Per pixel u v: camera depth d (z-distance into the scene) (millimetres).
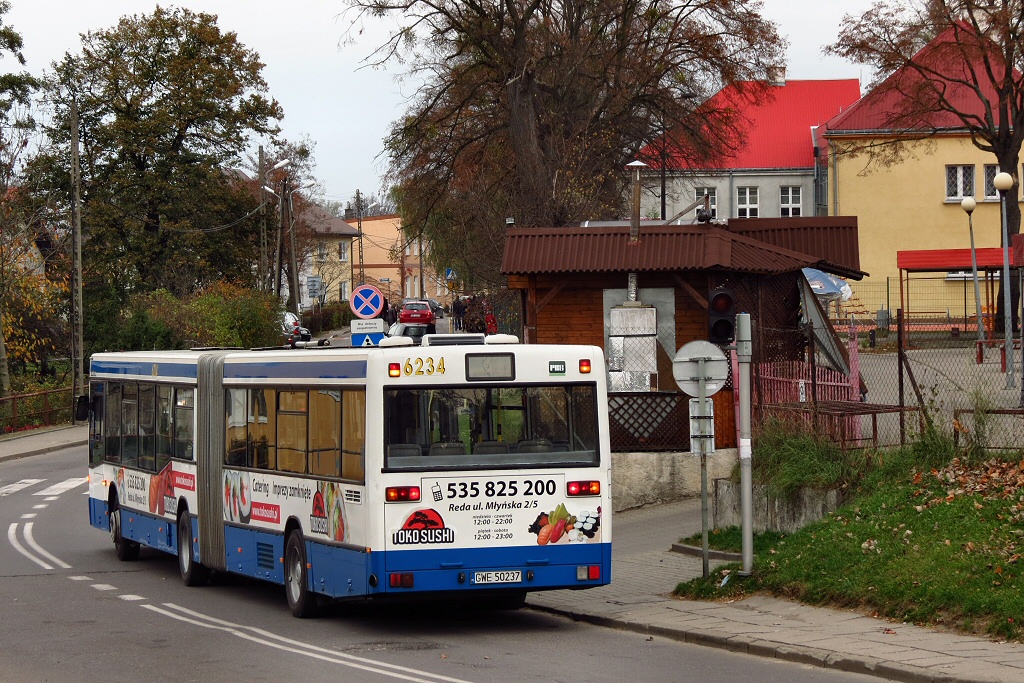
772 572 16297
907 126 60312
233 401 19125
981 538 14633
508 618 16812
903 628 13297
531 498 15477
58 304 61500
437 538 15219
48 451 46969
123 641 14992
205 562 19953
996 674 10805
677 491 25703
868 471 18641
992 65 72188
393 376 15320
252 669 12898
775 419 20750
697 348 17141
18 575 22125
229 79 84688
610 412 26062
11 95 54375
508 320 45656
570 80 51219
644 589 17719
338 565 15844
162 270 81938
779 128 84500
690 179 64125
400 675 12367
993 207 71938
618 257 25891
